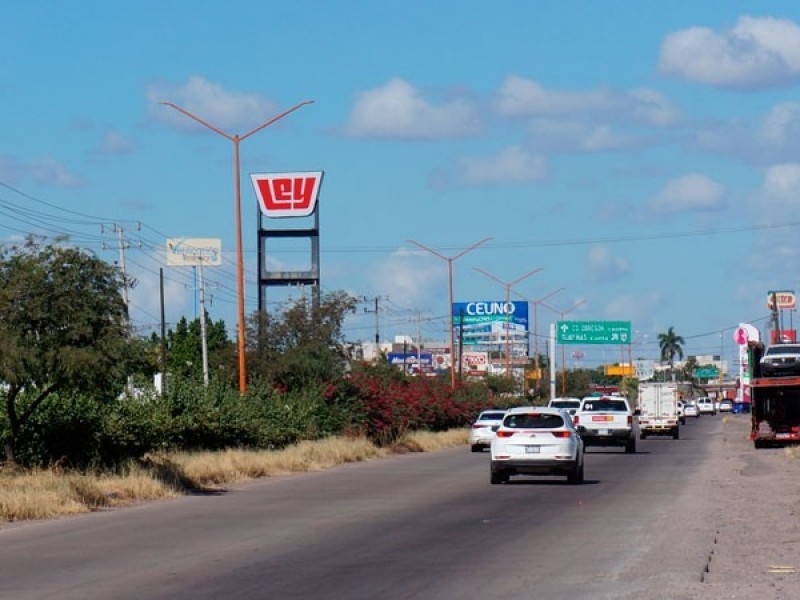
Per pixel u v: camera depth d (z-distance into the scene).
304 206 97.06
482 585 21.20
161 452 51.72
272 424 66.56
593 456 70.00
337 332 85.38
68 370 38.94
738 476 50.22
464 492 43.59
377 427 80.75
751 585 20.56
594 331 163.12
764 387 75.81
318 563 24.53
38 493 35.75
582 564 23.67
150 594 20.70
